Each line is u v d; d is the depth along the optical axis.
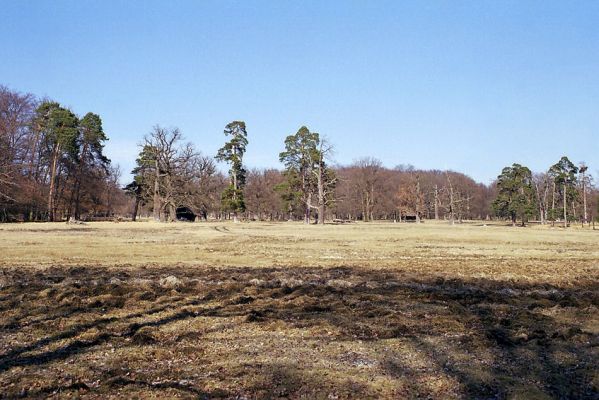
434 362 8.41
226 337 9.91
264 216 102.56
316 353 8.88
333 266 21.44
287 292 14.97
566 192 93.25
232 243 32.81
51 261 21.77
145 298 13.83
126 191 82.44
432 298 14.35
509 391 7.07
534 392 7.03
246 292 14.80
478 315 12.20
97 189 76.44
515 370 8.05
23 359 8.55
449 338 9.95
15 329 10.52
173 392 6.89
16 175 59.03
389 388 7.16
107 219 82.88
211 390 7.03
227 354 8.79
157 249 27.70
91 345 9.36
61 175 71.50
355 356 8.70
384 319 11.48
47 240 32.34
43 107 68.19
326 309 12.52
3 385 7.25
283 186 77.44
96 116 73.75
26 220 67.31
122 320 11.30
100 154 76.31
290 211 84.75
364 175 106.31
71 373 7.82
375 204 107.25
